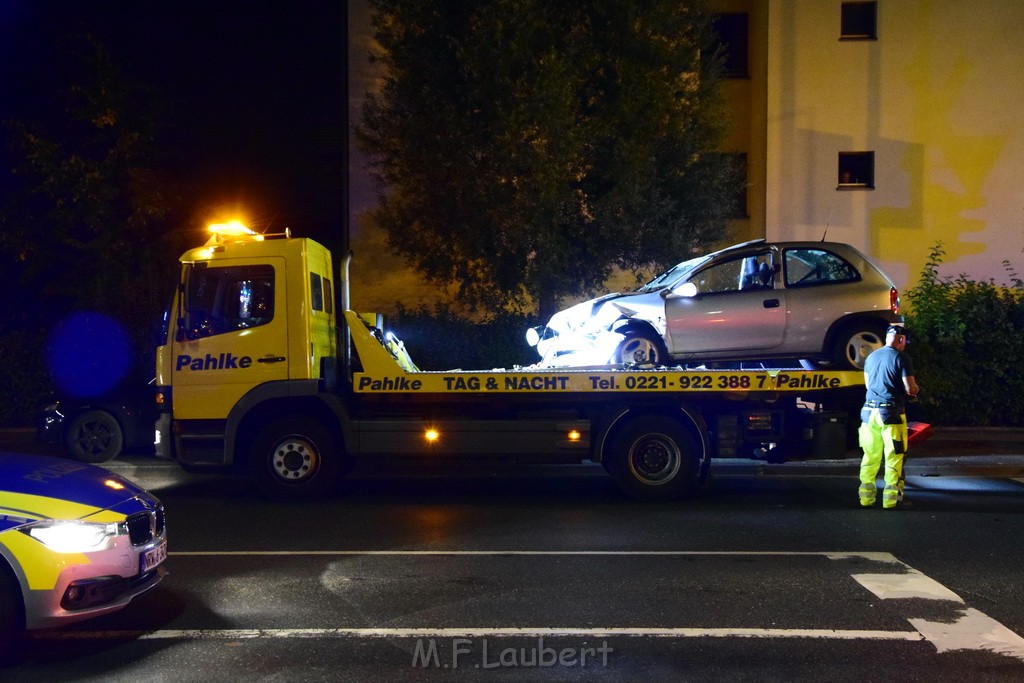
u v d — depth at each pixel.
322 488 9.64
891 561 7.02
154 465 12.05
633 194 13.75
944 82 18.95
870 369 9.26
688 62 14.55
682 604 5.92
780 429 9.74
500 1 13.32
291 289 9.45
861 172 19.31
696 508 9.23
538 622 5.57
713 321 10.31
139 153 17.84
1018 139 18.92
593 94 14.06
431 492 10.26
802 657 4.98
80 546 5.02
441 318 15.30
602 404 9.77
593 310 10.68
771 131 19.03
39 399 15.18
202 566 6.91
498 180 13.33
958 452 12.55
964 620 5.60
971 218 19.00
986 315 14.57
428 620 5.61
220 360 9.48
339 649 5.11
